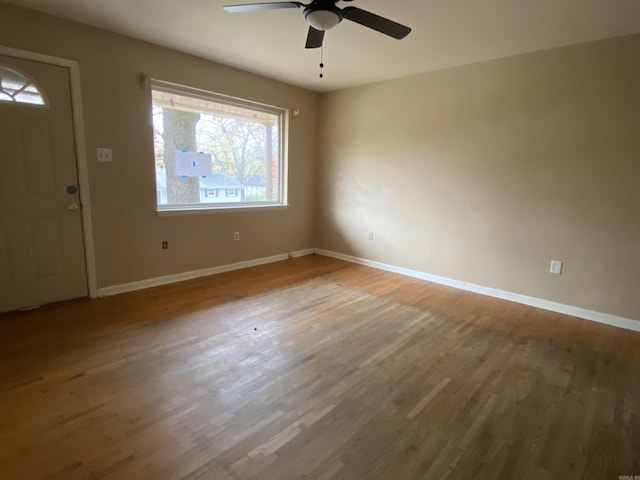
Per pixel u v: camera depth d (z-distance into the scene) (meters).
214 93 3.91
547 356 2.47
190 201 3.99
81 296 3.27
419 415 1.83
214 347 2.46
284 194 4.93
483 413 1.86
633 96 2.80
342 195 5.02
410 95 4.13
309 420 1.76
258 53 3.52
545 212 3.32
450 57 3.46
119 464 1.46
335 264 4.85
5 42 2.64
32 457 1.48
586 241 3.13
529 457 1.57
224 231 4.27
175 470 1.44
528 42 3.02
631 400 2.00
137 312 3.01
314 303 3.36
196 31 3.02
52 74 2.87
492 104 3.53
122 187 3.36
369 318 3.04
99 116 3.14
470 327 2.92
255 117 4.50
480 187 3.70
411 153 4.20
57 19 2.82
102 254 3.31
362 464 1.50
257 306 3.23
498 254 3.65
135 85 3.30
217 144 4.16
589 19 2.55
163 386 2.00
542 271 3.40
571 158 3.13
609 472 1.50
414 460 1.53
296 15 2.66
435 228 4.10
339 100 4.85
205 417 1.76
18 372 2.09
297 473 1.44
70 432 1.63
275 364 2.27
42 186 2.94
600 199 3.03
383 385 2.08
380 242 4.66
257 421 1.74
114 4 2.57
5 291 2.88
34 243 2.96
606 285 3.07
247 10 2.10
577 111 3.06
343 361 2.33
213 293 3.54
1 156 2.73
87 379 2.04
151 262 3.66
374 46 3.20
